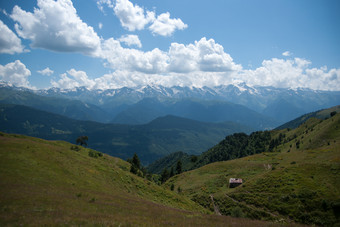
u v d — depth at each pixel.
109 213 25.66
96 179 50.81
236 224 27.62
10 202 23.23
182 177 127.81
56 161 50.44
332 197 47.25
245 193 66.06
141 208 32.97
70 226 17.45
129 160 141.12
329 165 62.78
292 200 52.00
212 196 79.62
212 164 137.12
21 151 48.03
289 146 184.00
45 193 29.84
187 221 26.53
